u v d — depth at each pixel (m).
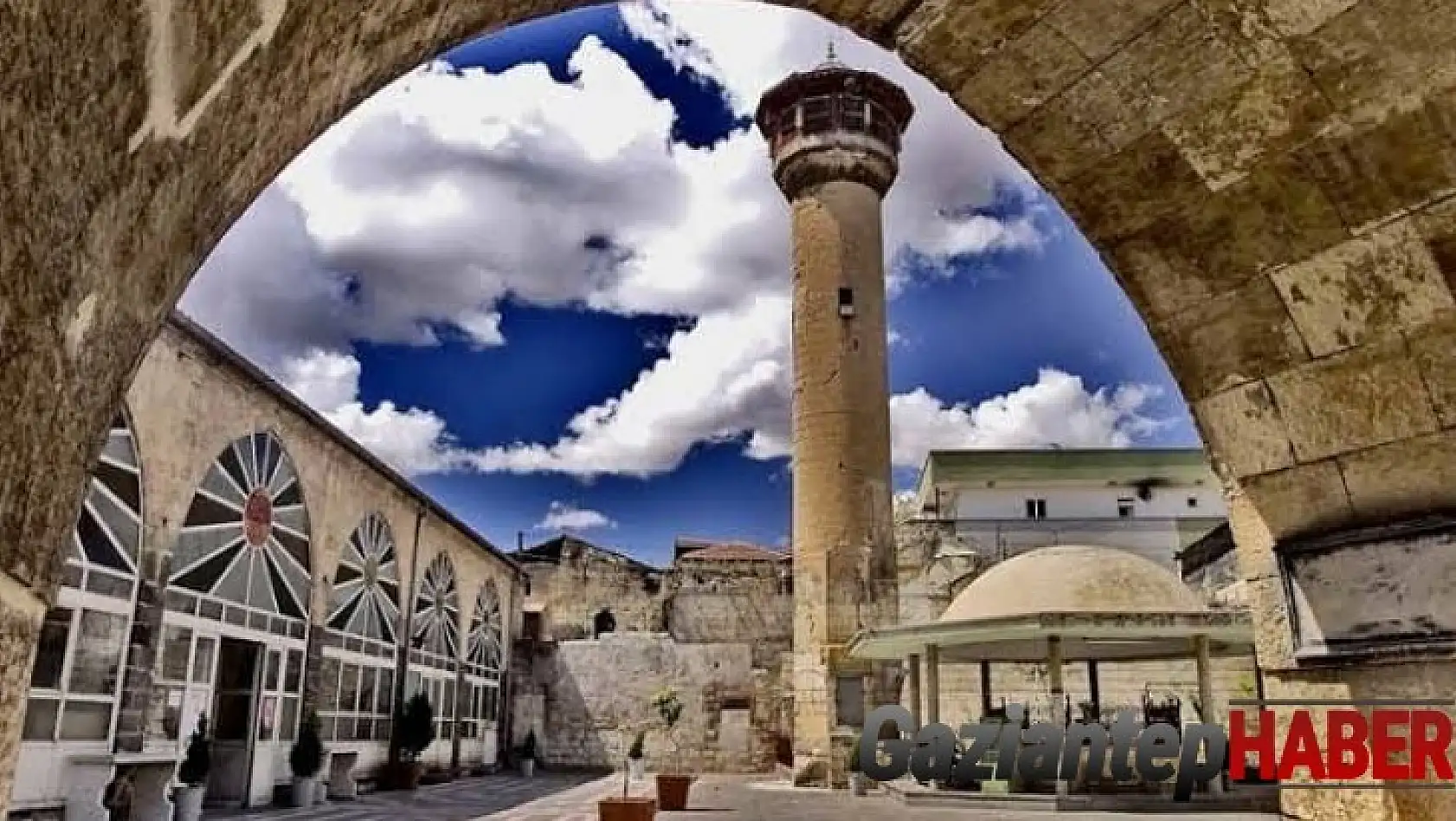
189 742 13.57
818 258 27.83
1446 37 2.96
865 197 28.39
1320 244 3.51
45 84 1.09
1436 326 3.38
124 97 1.33
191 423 13.66
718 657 34.44
